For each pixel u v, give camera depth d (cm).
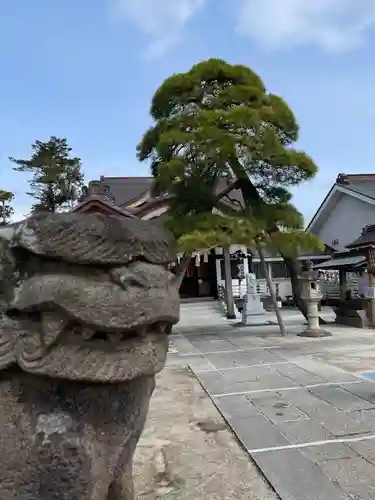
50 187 3044
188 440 466
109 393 184
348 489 339
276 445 436
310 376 728
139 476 380
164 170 1094
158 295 177
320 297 1222
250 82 1182
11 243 184
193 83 1169
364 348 978
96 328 167
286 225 1193
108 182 2745
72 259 170
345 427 475
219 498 338
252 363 873
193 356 990
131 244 175
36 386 185
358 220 2155
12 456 182
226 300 1884
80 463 179
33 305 172
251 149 1109
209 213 1139
